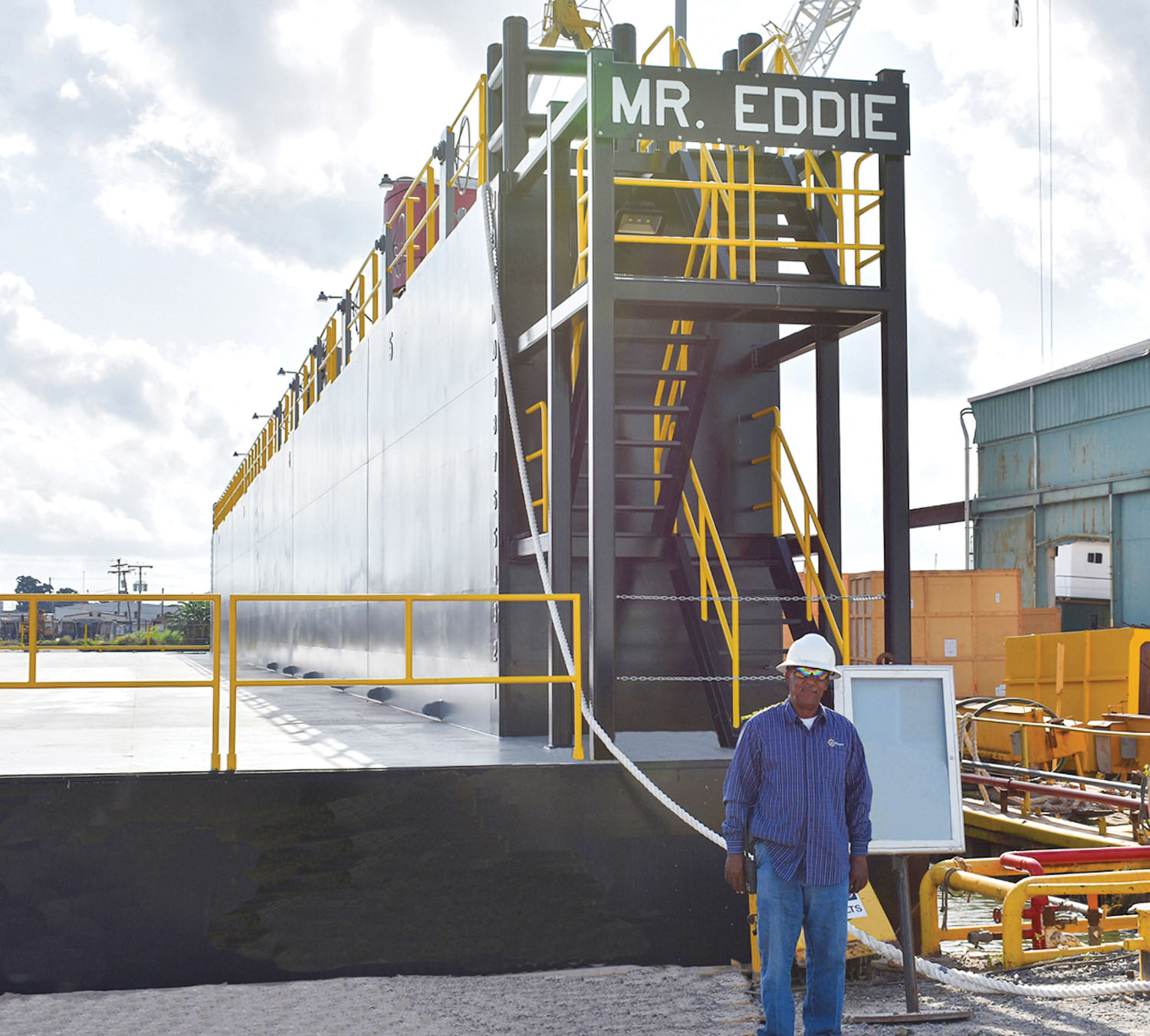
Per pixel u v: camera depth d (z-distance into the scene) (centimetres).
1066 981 762
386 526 1719
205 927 789
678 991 779
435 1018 719
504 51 1212
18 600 792
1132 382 2905
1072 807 1341
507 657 1138
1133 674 1755
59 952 773
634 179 970
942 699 692
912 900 871
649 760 873
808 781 560
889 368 968
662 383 1169
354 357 2034
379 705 1659
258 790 800
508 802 831
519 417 1174
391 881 812
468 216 1310
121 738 1084
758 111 946
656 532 1151
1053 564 3150
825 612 1063
